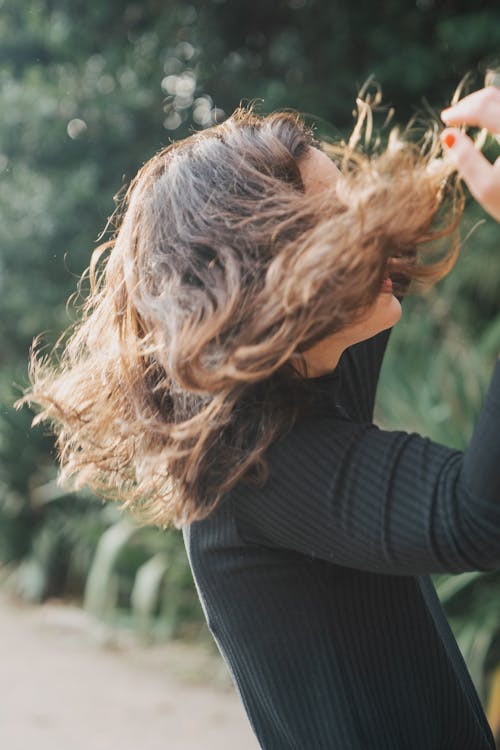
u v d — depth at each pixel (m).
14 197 6.70
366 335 0.98
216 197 0.96
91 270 1.23
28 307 6.69
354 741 1.00
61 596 6.17
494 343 3.96
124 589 5.53
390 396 3.79
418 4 6.67
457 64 6.37
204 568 1.06
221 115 7.01
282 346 0.85
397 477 0.86
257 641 1.03
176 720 4.05
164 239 0.98
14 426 6.19
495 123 0.79
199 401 0.94
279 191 0.95
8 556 6.51
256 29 7.09
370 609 1.03
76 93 6.81
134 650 4.97
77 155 6.87
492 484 0.78
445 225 0.92
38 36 6.95
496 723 3.14
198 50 7.03
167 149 1.09
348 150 0.93
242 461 0.92
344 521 0.88
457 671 1.24
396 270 0.93
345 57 6.77
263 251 0.91
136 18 7.11
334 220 0.85
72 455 1.12
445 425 3.63
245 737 3.86
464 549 0.81
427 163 0.95
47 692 4.41
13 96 6.64
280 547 1.00
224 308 0.88
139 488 1.04
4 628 5.53
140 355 0.99
